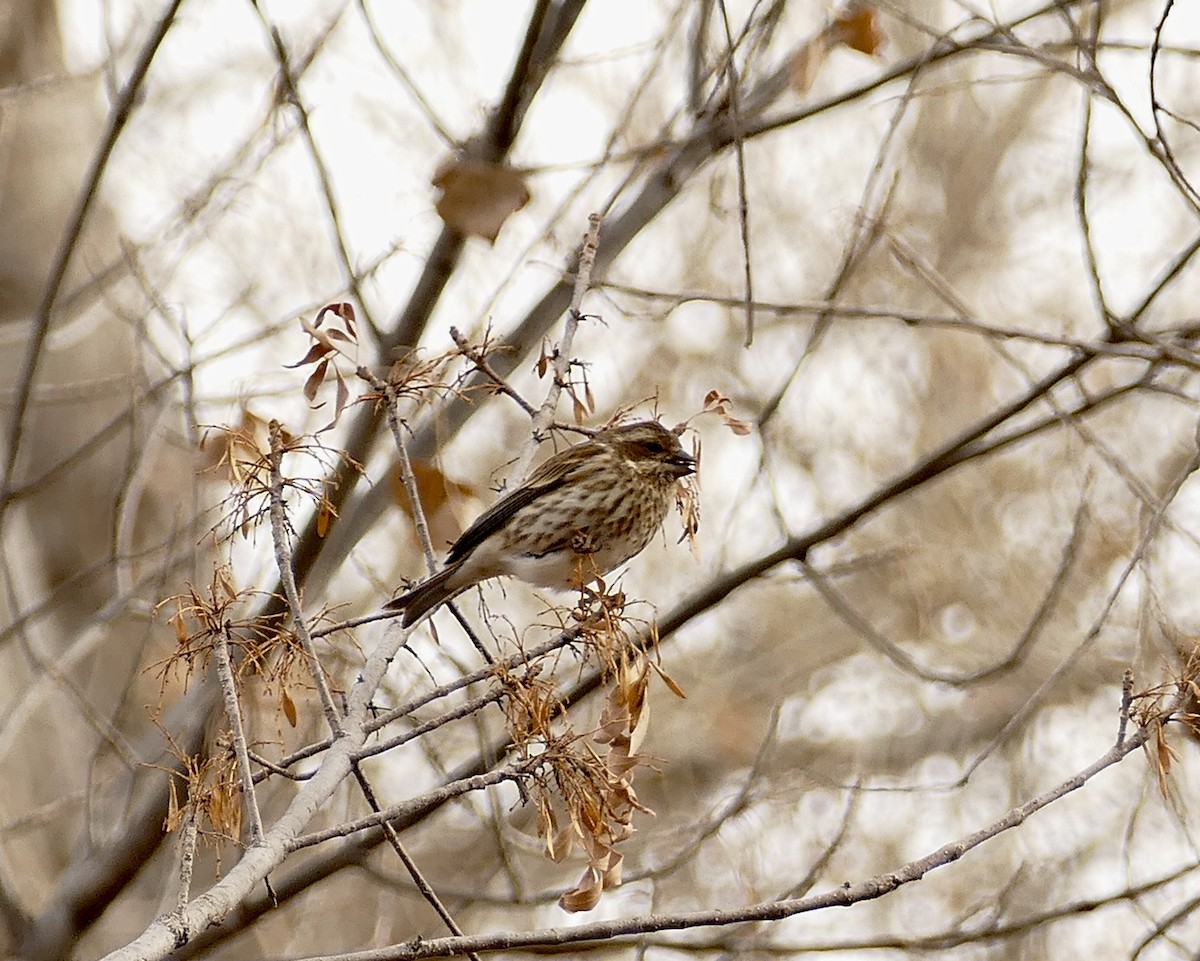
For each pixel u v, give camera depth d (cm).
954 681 1177
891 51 1597
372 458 1168
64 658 1137
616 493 1017
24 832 1370
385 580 1355
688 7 1209
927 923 1662
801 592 2025
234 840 685
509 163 1148
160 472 1429
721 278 1970
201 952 1127
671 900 1599
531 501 992
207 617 698
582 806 702
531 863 1634
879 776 1841
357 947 1567
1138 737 751
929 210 2127
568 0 1155
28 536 1505
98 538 1515
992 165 2127
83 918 1163
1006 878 1667
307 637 727
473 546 953
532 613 1473
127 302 1548
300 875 1139
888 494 1208
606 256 1236
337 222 1126
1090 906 1045
